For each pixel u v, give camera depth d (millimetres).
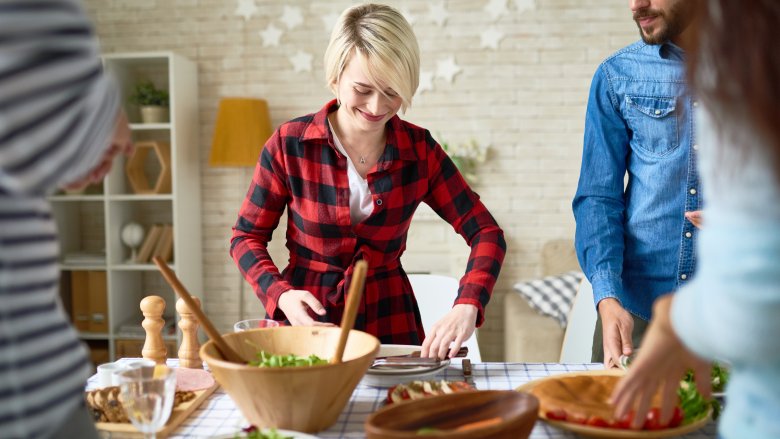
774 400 624
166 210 4184
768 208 568
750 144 575
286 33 4055
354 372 997
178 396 1181
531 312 3562
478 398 958
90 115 632
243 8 4047
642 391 794
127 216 4059
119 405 1088
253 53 4074
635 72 1641
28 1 568
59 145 606
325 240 1627
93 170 813
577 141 3969
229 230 4160
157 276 4191
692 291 649
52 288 720
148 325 1423
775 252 563
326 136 1581
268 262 1532
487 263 1534
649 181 1622
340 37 1497
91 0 4121
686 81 675
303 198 1618
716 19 603
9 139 572
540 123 3973
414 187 1648
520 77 3959
